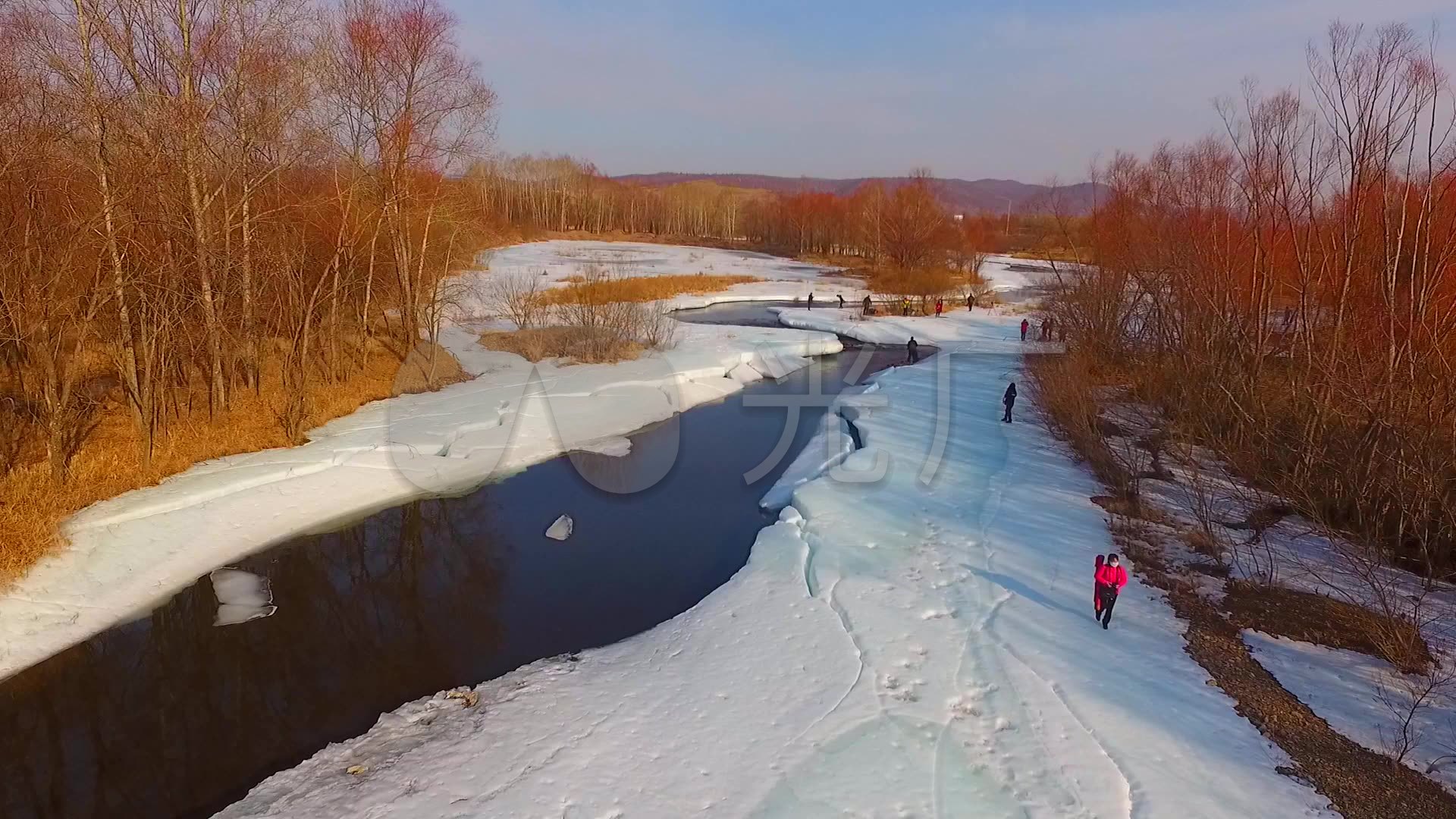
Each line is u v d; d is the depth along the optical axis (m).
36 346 15.20
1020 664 10.70
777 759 8.82
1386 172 14.99
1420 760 8.70
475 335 34.62
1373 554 13.62
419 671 11.14
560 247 80.81
